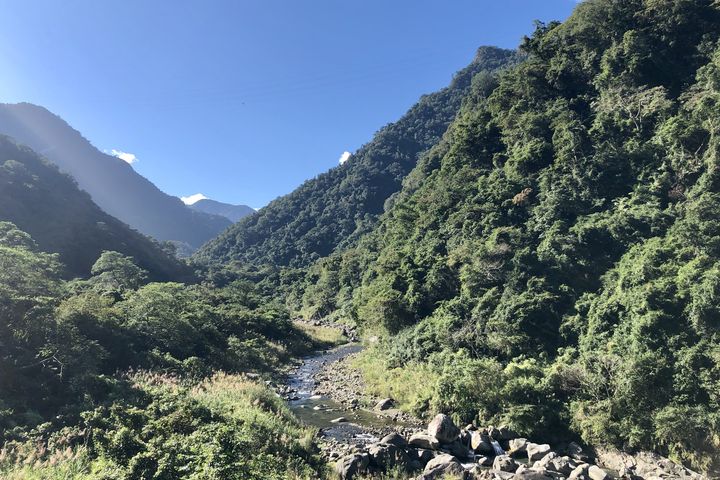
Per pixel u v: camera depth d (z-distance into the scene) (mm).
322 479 16672
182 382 26125
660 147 39906
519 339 31172
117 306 34656
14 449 14656
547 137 51000
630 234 34562
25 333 21094
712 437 19344
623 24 55000
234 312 52062
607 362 23938
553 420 23344
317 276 118750
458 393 25547
